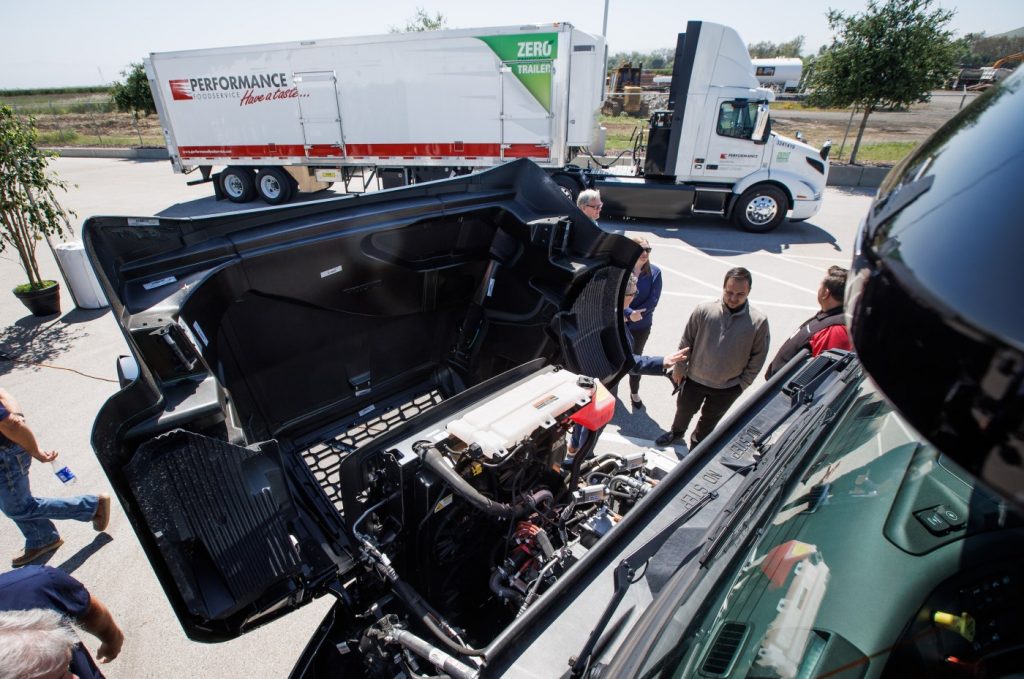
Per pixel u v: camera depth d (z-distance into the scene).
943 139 0.66
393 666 1.79
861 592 1.17
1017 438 0.37
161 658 2.78
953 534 1.22
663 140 10.62
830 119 24.98
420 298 2.90
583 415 2.24
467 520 2.04
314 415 2.77
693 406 3.93
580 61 10.10
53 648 1.51
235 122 11.92
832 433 1.68
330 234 2.33
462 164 11.01
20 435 2.94
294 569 1.87
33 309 6.86
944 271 0.48
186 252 1.99
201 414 1.58
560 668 1.40
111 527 3.62
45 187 6.59
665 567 1.58
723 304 3.54
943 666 1.05
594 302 2.90
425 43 10.18
